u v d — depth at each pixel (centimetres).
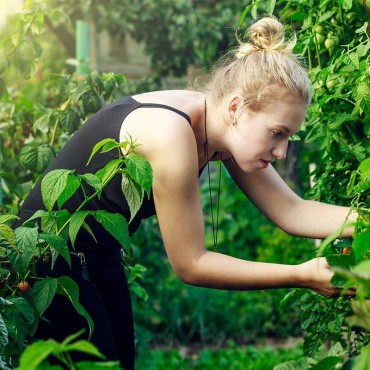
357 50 323
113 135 297
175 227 285
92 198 299
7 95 502
